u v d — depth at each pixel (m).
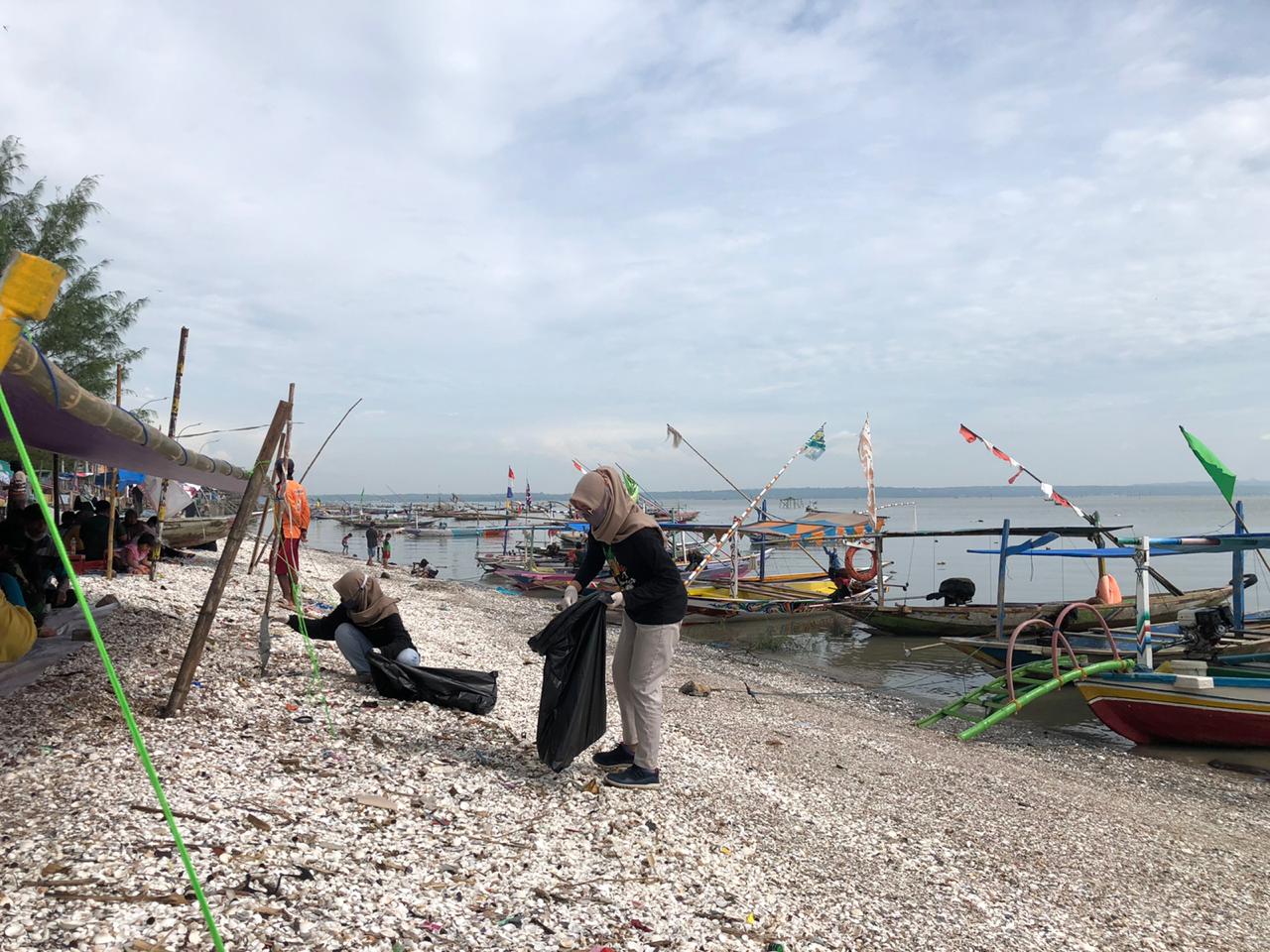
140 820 3.78
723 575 25.95
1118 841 6.53
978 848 5.89
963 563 46.69
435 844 4.22
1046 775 8.84
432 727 6.43
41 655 6.64
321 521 88.06
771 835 5.41
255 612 10.83
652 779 5.72
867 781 7.36
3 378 3.85
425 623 14.95
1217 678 10.03
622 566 5.67
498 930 3.51
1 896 3.01
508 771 5.64
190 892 3.25
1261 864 6.40
